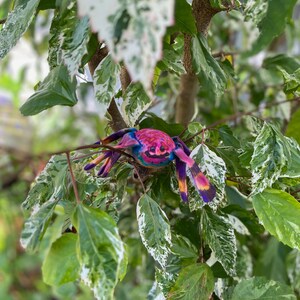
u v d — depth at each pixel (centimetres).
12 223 122
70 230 50
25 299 146
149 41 28
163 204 64
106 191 53
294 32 96
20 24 46
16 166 71
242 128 83
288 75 56
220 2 52
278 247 79
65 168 50
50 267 42
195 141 54
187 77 70
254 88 95
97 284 39
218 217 53
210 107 95
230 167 55
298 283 72
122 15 29
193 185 49
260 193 48
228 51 85
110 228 40
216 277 57
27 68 100
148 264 73
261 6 45
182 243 54
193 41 50
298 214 47
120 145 45
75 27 41
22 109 48
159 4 28
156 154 44
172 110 87
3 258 148
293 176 48
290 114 82
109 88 46
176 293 49
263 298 53
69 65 41
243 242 67
